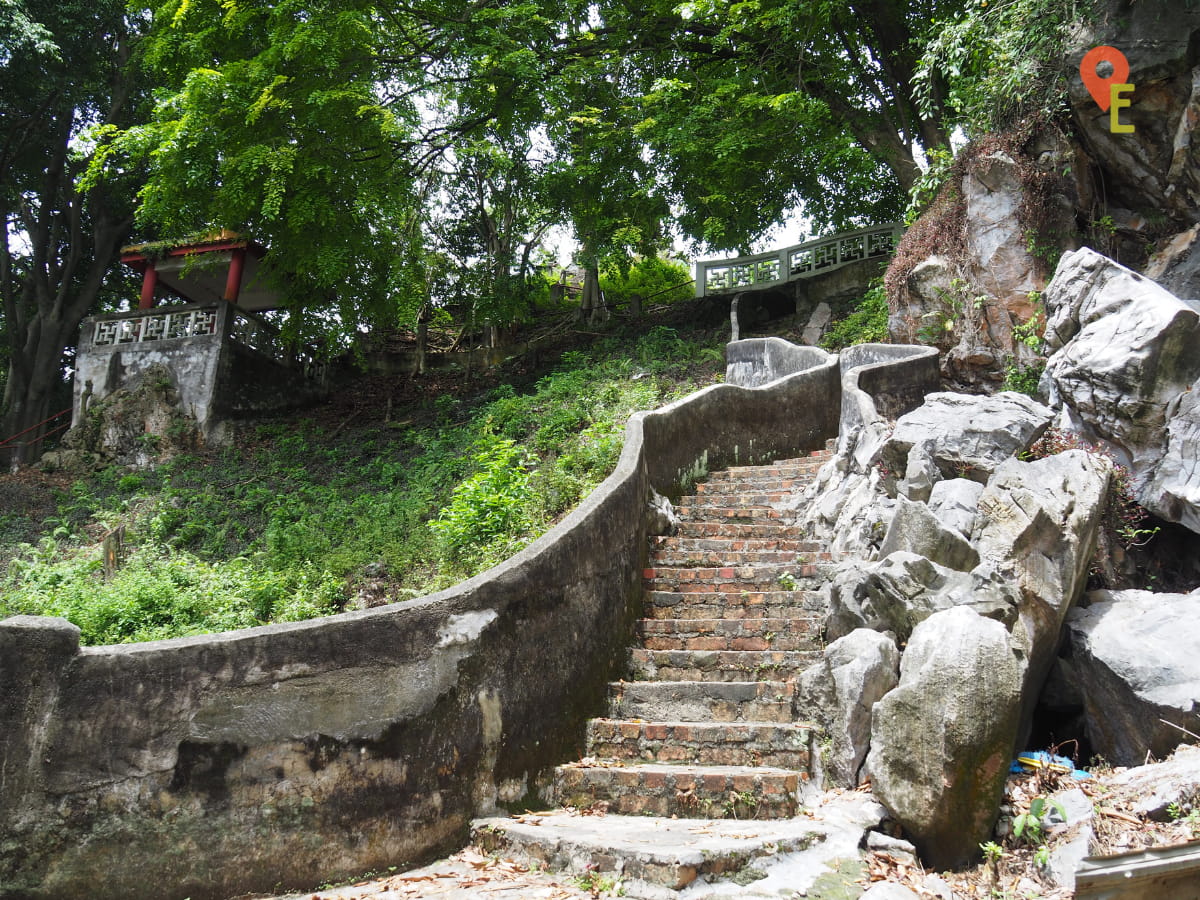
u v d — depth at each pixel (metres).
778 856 4.12
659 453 8.89
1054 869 4.16
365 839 4.32
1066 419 7.38
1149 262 8.91
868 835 4.48
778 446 10.87
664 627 6.80
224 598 8.85
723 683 5.83
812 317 16.67
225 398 17.31
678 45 16.69
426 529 10.40
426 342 22.09
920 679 4.59
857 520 7.55
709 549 7.90
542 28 14.95
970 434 6.94
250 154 12.98
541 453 12.07
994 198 10.21
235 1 13.26
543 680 5.39
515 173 18.59
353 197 14.50
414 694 4.62
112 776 3.87
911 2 15.35
